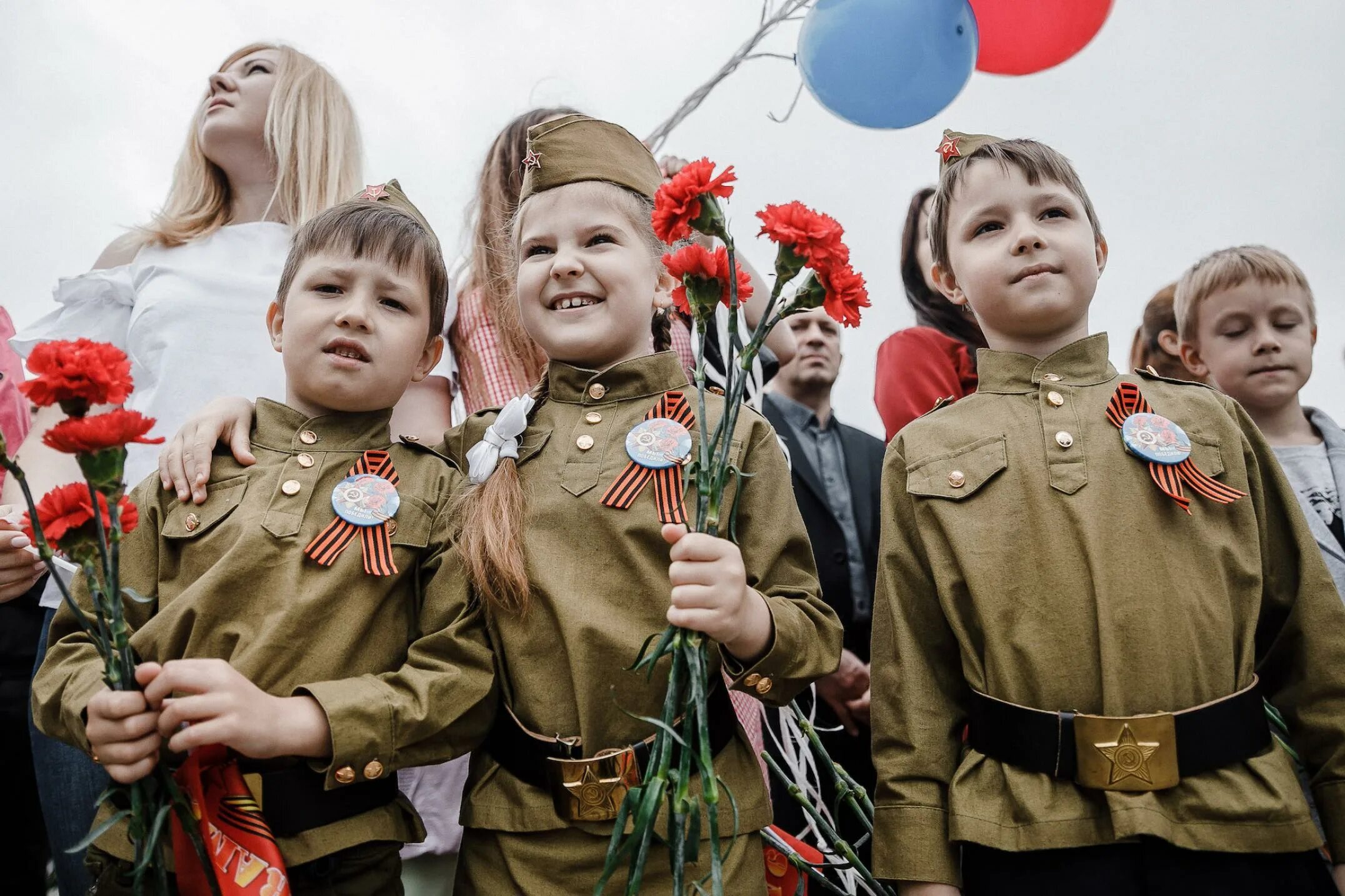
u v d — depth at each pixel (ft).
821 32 6.49
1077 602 4.58
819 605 4.78
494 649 4.73
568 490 4.80
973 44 6.54
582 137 5.34
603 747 4.46
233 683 4.03
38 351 3.85
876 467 7.64
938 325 8.45
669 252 5.31
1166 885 4.24
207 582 4.45
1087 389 5.03
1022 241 5.08
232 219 7.22
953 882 4.55
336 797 4.37
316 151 7.09
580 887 4.35
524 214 5.35
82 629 4.67
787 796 6.51
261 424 4.98
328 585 4.54
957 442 5.02
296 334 4.92
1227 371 7.08
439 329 5.32
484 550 4.66
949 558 4.84
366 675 4.45
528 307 5.19
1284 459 6.87
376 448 5.03
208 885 4.15
